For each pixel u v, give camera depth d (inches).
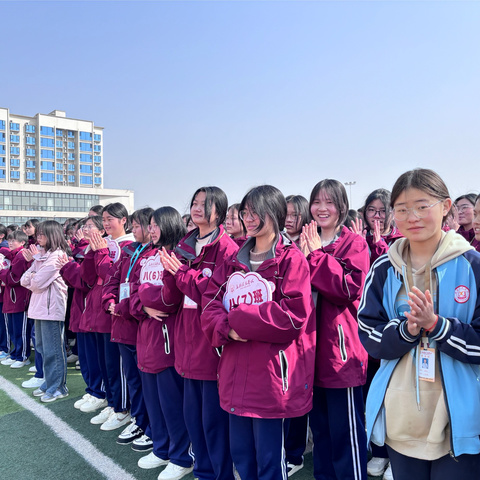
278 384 77.8
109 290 131.7
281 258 81.1
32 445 126.2
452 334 55.9
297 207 122.4
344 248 96.3
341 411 92.3
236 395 80.0
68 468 113.1
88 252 146.8
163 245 120.6
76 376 194.2
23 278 171.0
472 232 154.6
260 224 83.1
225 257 99.6
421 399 59.6
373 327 64.9
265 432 78.4
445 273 60.2
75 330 159.2
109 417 140.4
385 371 63.8
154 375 112.5
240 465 81.8
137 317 113.7
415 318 56.4
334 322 92.2
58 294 164.1
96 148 2812.5
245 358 80.2
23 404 158.9
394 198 63.1
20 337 214.4
